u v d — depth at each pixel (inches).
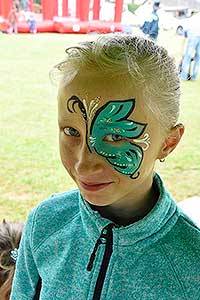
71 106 27.6
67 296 31.6
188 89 125.5
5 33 275.6
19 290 36.3
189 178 99.5
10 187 98.6
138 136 27.1
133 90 26.4
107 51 26.5
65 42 248.2
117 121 26.8
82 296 30.9
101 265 30.4
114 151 27.4
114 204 29.9
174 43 147.4
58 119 29.0
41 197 94.9
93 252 30.8
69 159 28.8
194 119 118.1
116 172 27.8
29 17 288.7
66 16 289.9
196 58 130.6
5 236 53.4
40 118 140.1
